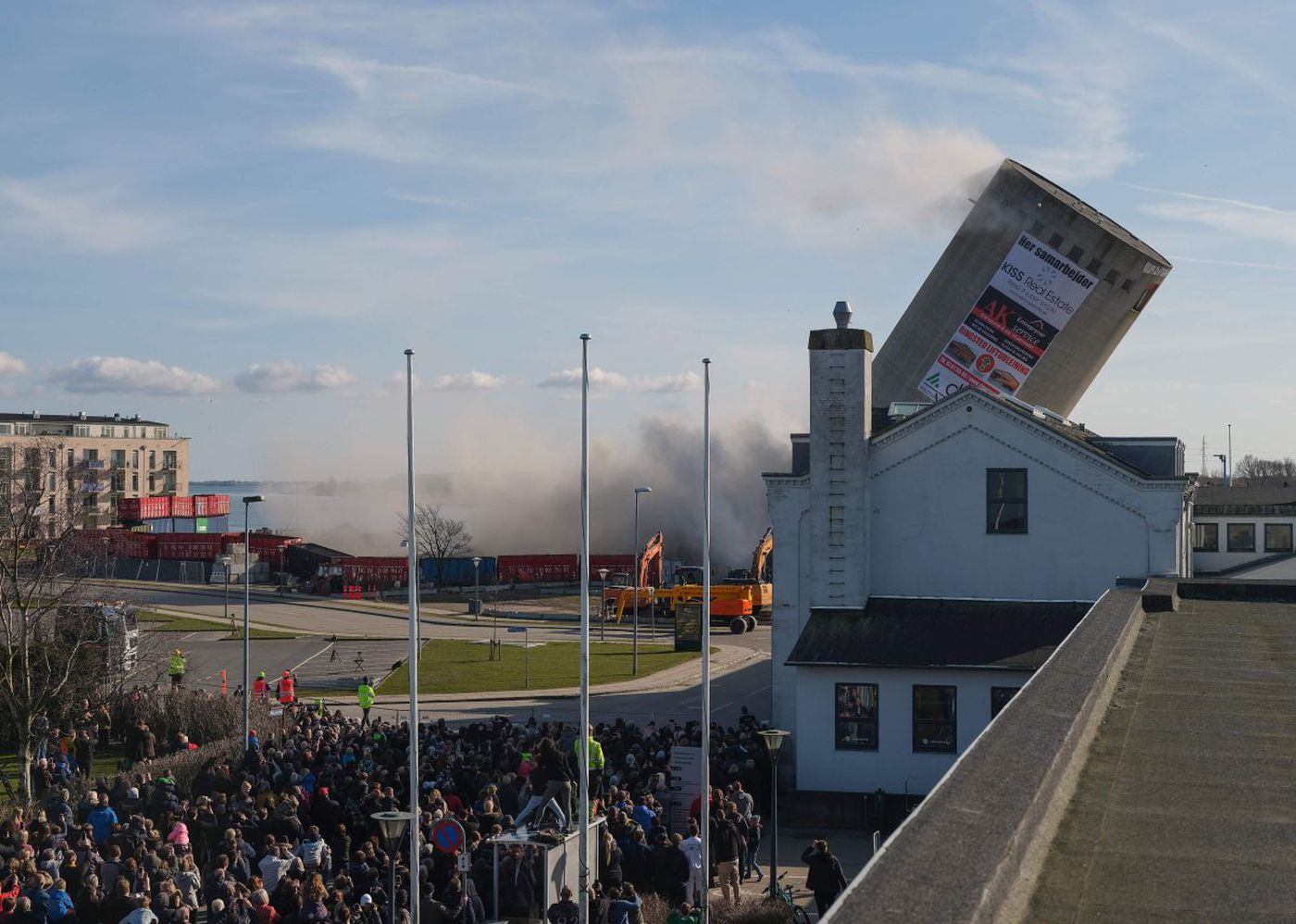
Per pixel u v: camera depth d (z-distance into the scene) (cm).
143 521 16188
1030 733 1037
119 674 5269
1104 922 746
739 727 5109
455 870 2550
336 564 12006
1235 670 1625
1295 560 6562
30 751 4209
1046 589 4106
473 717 5834
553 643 8644
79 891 2642
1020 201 6675
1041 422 4119
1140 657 1748
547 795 2719
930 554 4191
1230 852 869
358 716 5872
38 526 5194
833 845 3644
